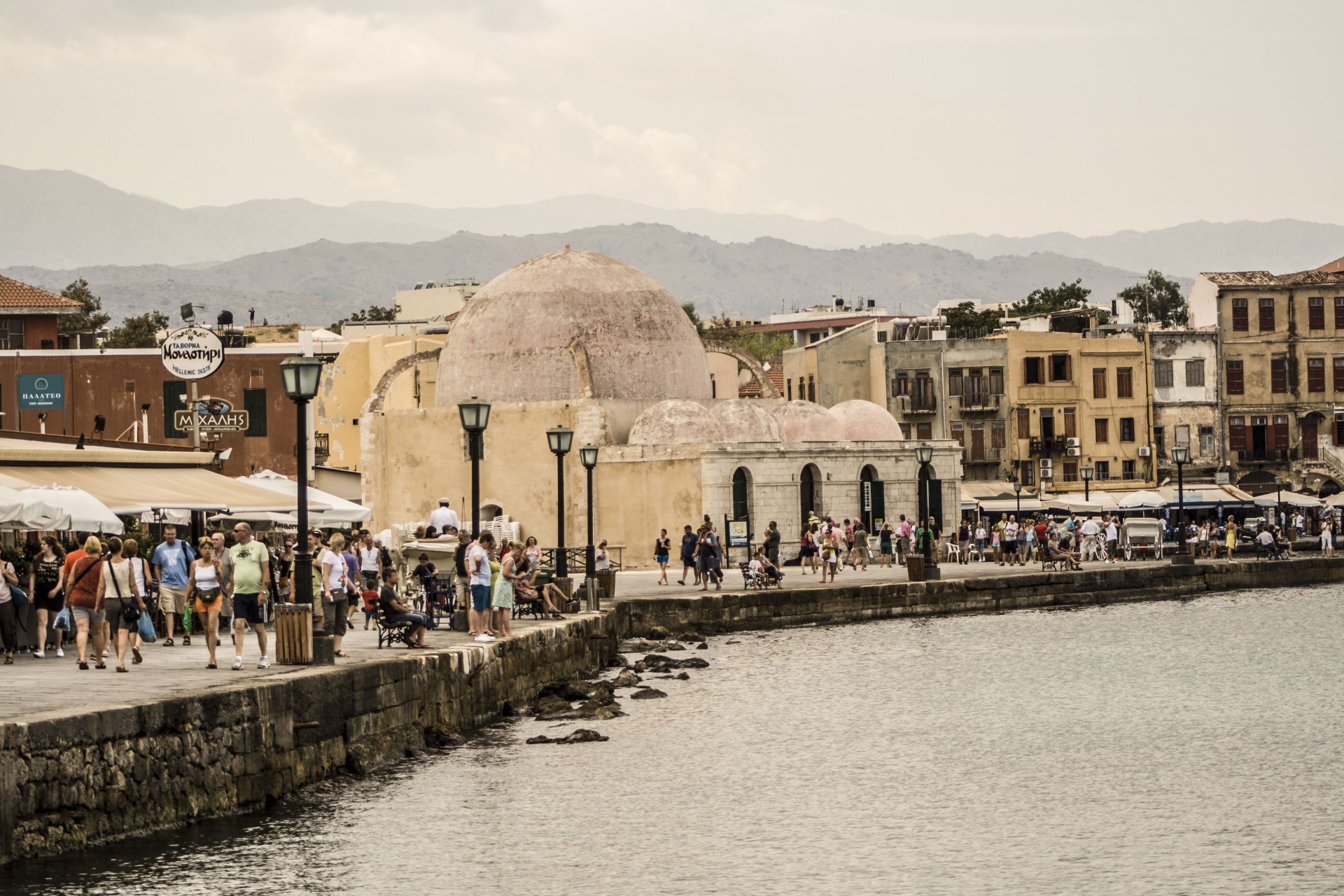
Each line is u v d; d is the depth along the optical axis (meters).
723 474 94.81
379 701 37.09
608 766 38.34
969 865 29.05
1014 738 42.69
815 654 63.19
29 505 42.00
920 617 79.94
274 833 29.78
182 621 45.56
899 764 38.81
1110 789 35.78
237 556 36.31
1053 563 97.38
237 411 106.94
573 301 103.50
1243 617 78.25
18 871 25.14
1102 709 47.88
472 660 43.72
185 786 29.23
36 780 25.70
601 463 99.69
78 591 36.72
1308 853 29.81
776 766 38.50
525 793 35.00
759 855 29.70
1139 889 27.50
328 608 39.56
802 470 99.56
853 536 99.12
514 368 102.56
